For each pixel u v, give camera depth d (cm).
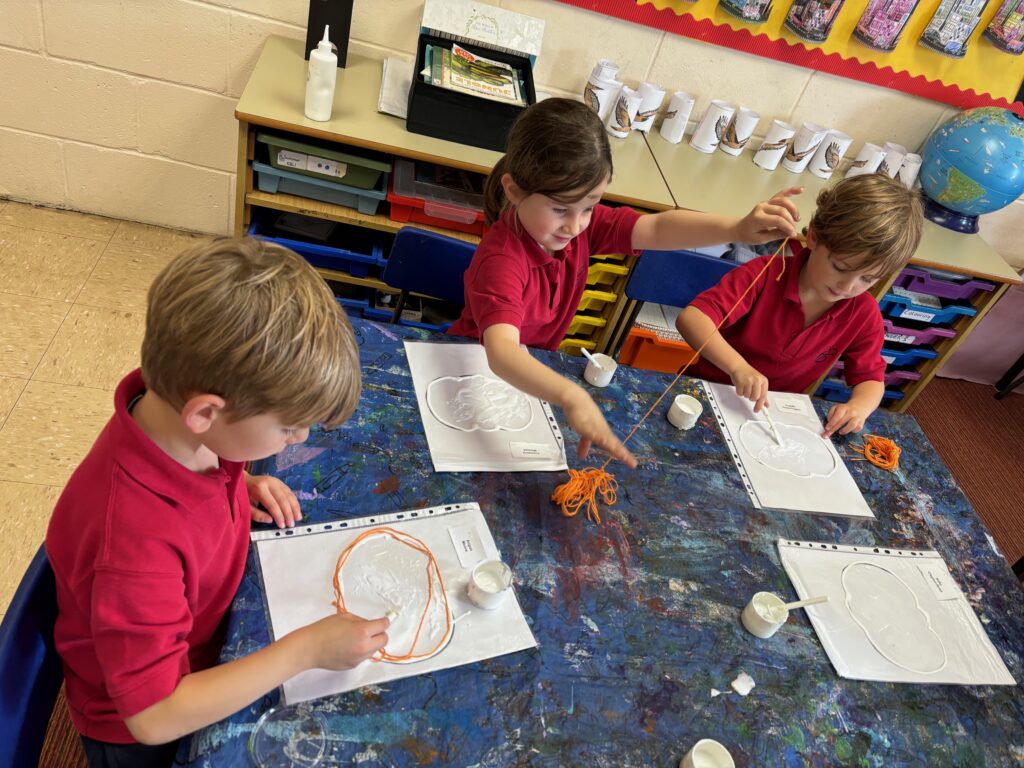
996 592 115
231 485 79
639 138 229
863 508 122
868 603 106
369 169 189
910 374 250
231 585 85
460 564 93
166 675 67
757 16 217
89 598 67
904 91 236
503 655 85
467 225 203
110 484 67
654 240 146
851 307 154
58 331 201
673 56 225
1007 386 297
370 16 211
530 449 112
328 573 88
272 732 73
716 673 90
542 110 112
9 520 156
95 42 209
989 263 222
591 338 232
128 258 234
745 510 115
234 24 208
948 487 133
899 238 129
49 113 222
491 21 204
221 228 253
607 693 85
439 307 228
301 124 176
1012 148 216
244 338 61
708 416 131
